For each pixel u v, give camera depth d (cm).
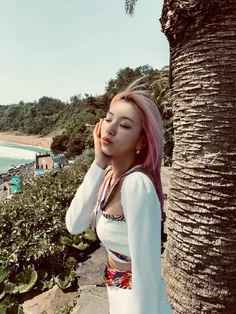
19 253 448
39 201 518
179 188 258
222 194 239
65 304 382
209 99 239
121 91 125
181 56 253
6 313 374
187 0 238
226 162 237
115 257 128
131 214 113
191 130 249
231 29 231
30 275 434
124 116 120
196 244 248
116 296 129
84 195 137
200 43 240
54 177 689
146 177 117
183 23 245
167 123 1169
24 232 471
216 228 242
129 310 124
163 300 126
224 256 241
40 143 12025
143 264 111
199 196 245
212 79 238
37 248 455
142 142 123
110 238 125
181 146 257
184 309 258
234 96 236
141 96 121
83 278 436
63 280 429
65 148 6075
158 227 115
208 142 241
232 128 237
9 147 11688
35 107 15475
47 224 486
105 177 137
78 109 11725
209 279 246
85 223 142
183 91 253
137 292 111
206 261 246
